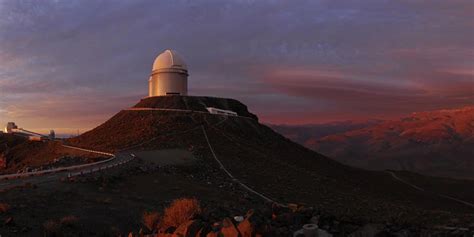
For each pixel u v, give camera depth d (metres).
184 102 123.62
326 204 39.22
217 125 102.94
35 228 16.47
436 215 34.00
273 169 65.81
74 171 38.94
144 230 15.62
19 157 105.81
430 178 125.44
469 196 91.31
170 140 84.62
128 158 55.25
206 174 48.84
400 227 12.83
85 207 21.30
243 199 32.81
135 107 123.81
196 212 14.44
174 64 132.50
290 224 12.69
